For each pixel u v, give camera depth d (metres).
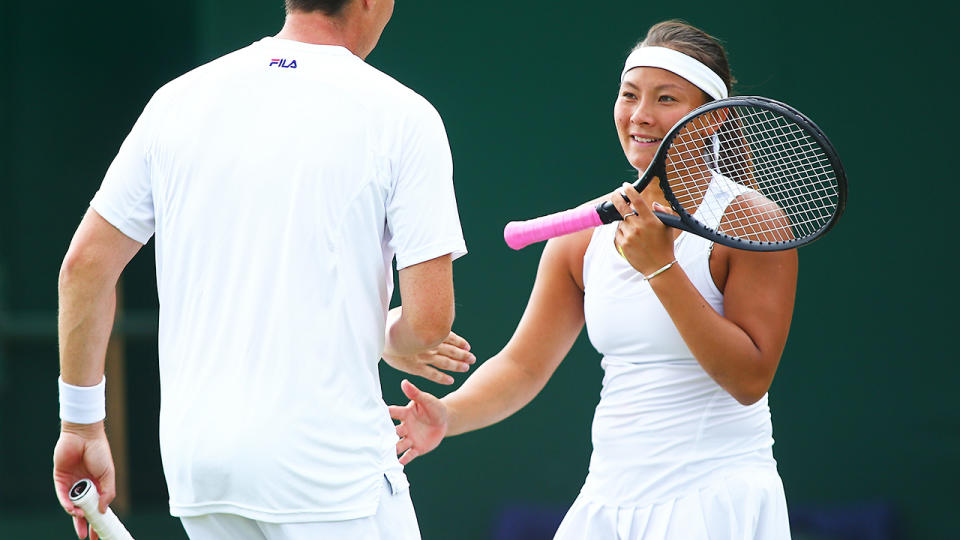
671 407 9.85
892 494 20.22
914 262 20.23
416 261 8.63
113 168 8.98
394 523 8.81
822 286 20.53
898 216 20.30
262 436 8.20
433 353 10.40
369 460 8.59
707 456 9.74
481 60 21.45
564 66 21.27
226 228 8.43
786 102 20.61
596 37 21.17
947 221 20.12
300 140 8.45
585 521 10.30
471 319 21.50
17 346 27.19
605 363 10.35
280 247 8.36
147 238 9.17
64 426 9.38
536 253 21.36
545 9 21.30
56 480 9.55
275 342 8.28
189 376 8.44
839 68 20.47
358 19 8.98
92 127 29.62
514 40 21.38
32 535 25.09
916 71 20.22
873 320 20.36
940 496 20.05
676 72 9.59
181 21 29.98
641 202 9.05
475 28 21.44
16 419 27.06
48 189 29.31
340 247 8.42
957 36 20.06
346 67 8.67
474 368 21.52
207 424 8.28
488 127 21.47
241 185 8.43
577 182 21.23
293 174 8.41
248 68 8.67
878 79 20.34
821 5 20.48
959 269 20.08
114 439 26.05
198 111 8.64
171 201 8.66
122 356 26.44
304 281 8.34
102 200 8.91
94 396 9.30
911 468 20.19
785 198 10.20
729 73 9.97
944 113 20.16
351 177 8.45
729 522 9.62
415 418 10.71
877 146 20.38
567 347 11.29
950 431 20.05
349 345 8.47
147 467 27.03
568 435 21.23
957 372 20.08
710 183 9.73
